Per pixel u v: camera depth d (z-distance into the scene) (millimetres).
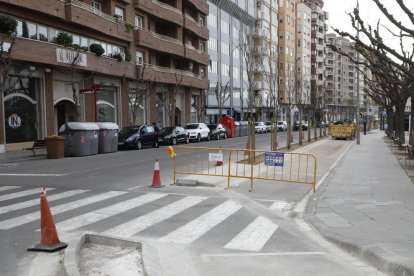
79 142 21781
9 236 6883
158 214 8539
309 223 7926
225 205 9516
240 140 39438
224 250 6199
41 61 24609
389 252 5625
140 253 5977
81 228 7410
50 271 5363
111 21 32156
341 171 15133
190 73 46656
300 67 92312
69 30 28281
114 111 35031
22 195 10438
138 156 21469
